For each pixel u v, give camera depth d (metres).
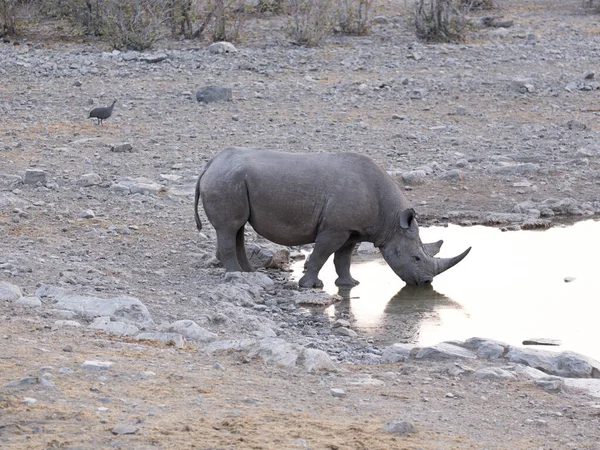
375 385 16.64
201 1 61.88
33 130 39.84
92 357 16.66
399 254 25.28
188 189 32.62
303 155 25.09
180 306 21.58
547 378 17.22
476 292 25.11
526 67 53.16
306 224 24.80
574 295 24.75
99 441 12.69
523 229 30.86
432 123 42.75
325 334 21.66
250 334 20.23
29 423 13.16
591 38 61.69
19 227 27.41
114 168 34.94
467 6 66.38
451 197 33.50
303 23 57.28
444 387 16.72
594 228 30.94
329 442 13.23
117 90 46.69
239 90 47.22
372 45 57.84
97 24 58.47
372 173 25.11
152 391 15.04
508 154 38.41
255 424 13.74
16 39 57.56
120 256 25.77
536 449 13.84
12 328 18.27
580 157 38.16
